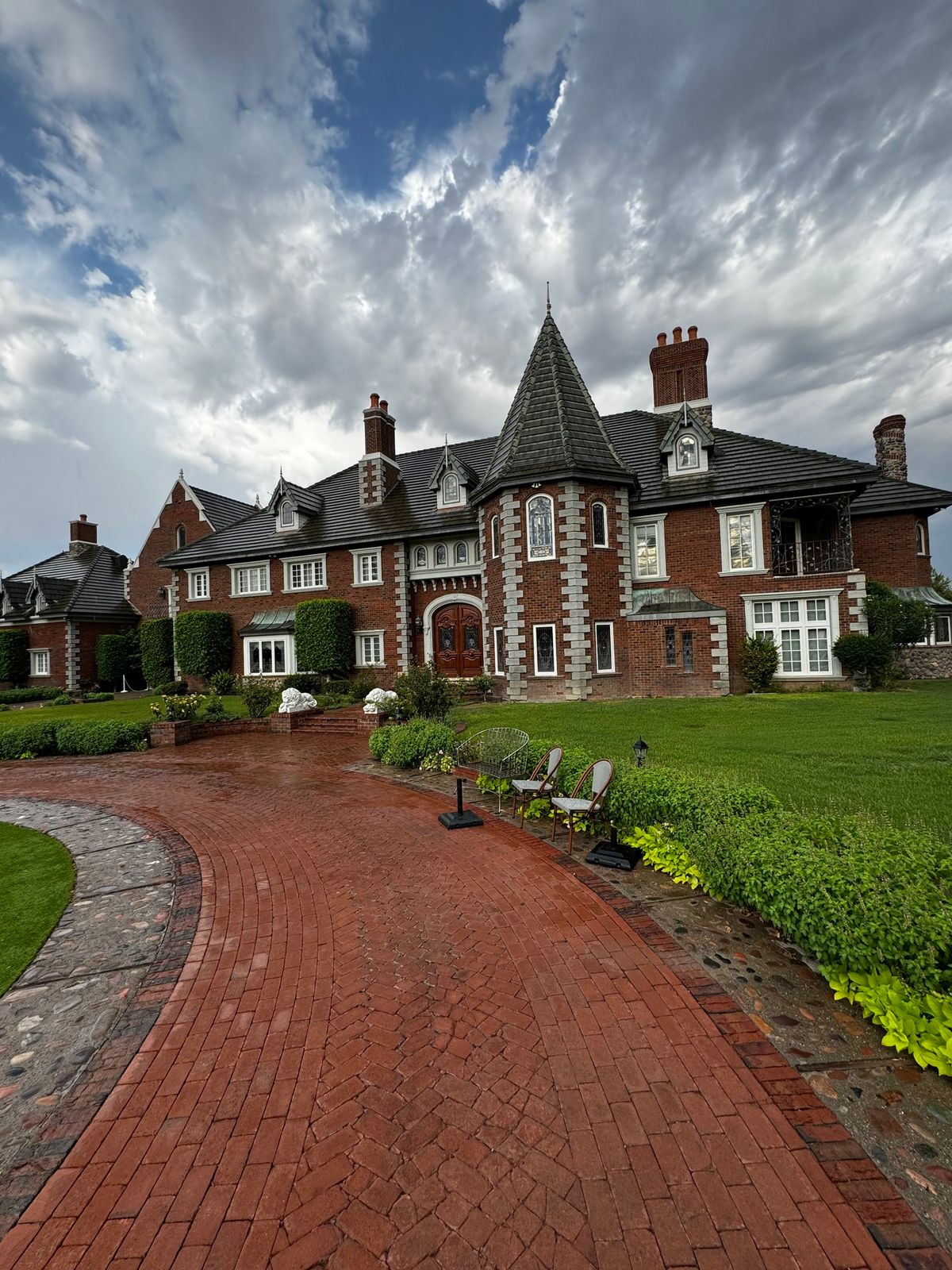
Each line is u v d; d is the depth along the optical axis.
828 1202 2.39
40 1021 3.91
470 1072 3.22
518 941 4.64
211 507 34.78
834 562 20.30
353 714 17.02
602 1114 2.89
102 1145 2.85
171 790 10.54
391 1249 2.26
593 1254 2.22
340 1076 3.24
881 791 7.06
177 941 4.94
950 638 21.56
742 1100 2.94
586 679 18.73
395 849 6.89
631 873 5.89
